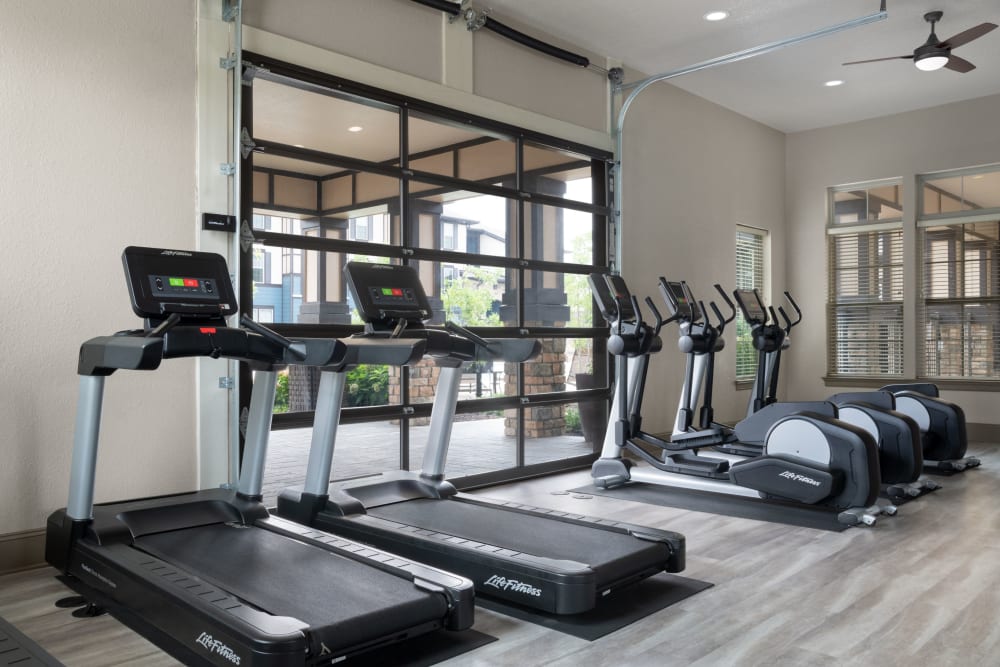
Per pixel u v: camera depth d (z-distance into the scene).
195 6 3.93
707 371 5.55
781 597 3.05
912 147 7.80
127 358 2.83
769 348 6.05
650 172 6.76
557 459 5.90
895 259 7.98
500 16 5.46
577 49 6.08
